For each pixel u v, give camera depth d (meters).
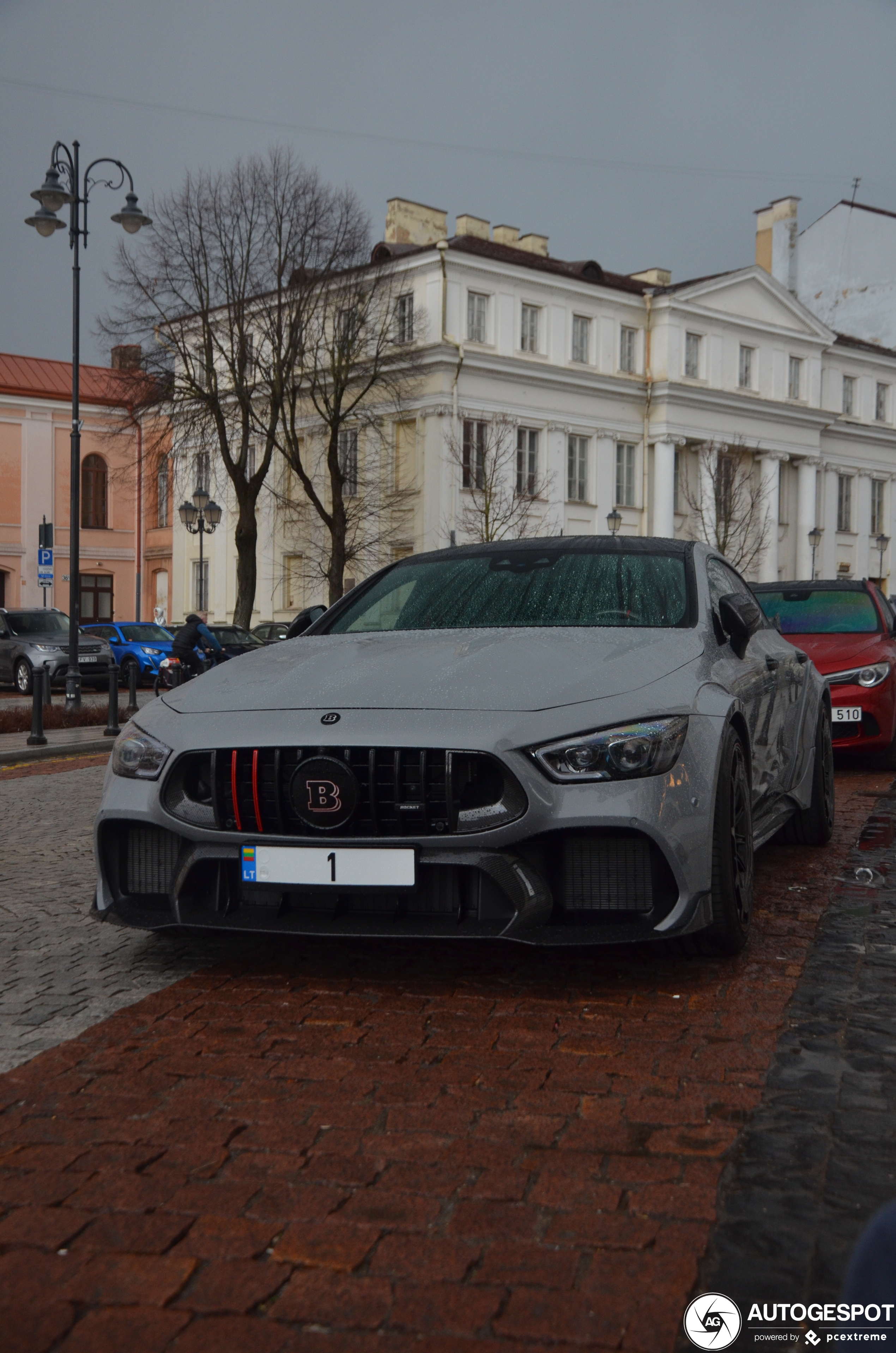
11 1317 1.92
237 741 3.58
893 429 53.41
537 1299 1.95
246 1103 2.78
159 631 27.56
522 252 42.59
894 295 54.09
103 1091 2.86
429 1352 1.82
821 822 6.05
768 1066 2.97
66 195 19.25
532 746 3.42
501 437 38.72
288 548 42.81
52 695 23.31
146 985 3.75
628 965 3.90
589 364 42.12
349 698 3.67
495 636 4.23
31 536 48.31
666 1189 2.32
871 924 4.45
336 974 3.84
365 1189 2.34
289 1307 1.94
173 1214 2.24
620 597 4.61
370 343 35.91
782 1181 2.35
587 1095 2.80
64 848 6.60
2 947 4.29
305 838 3.47
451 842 3.40
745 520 44.97
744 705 4.13
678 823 3.45
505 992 3.62
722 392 44.78
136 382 31.12
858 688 8.97
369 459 39.53
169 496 40.09
